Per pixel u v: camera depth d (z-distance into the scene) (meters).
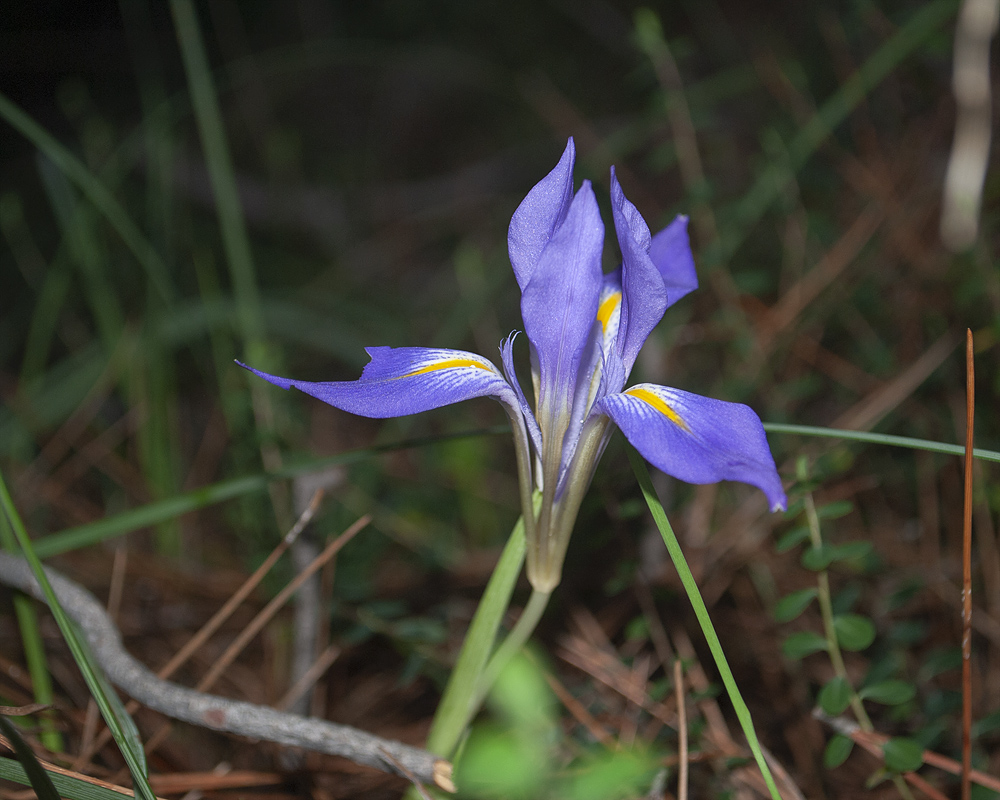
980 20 0.49
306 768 0.42
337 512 0.51
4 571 0.42
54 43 1.07
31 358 0.58
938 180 0.56
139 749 0.40
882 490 0.50
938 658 0.43
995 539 0.47
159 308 0.52
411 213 1.00
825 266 0.51
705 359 0.58
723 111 0.86
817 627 0.47
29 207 0.91
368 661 0.48
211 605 0.49
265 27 1.20
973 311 0.49
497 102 1.15
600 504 0.45
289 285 0.90
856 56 0.65
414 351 0.40
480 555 0.52
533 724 0.41
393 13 1.19
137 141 0.69
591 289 0.39
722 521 0.50
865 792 0.44
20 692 0.44
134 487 0.58
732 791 0.42
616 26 1.10
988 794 0.41
